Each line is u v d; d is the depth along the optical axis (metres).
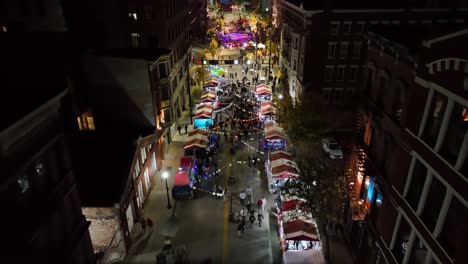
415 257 16.89
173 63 46.06
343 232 28.81
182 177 34.31
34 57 21.89
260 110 50.19
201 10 97.38
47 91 16.38
